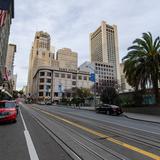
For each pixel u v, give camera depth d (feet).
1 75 160.66
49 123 48.37
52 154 20.71
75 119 59.57
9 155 20.39
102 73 384.27
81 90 279.28
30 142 26.45
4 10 78.74
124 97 116.98
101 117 71.46
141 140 28.37
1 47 147.95
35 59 526.57
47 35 561.43
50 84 382.01
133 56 95.76
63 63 523.29
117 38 530.27
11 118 47.26
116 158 19.29
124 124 50.03
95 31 547.08
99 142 26.68
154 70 90.02
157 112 83.92
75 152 21.47
